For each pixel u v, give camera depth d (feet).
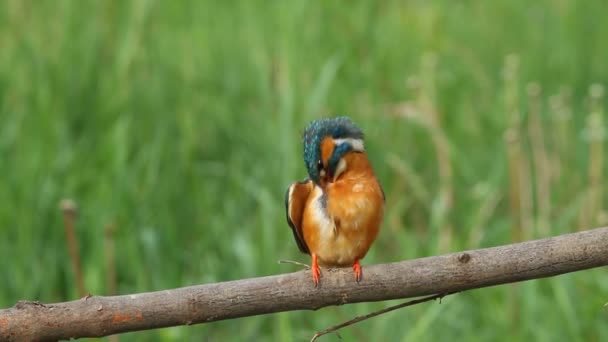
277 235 36.73
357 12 52.80
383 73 49.65
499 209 41.34
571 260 19.60
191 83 46.44
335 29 50.57
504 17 59.62
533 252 19.63
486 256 19.71
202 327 33.78
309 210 21.90
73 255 30.68
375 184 21.91
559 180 41.73
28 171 38.01
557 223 37.81
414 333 30.99
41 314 19.26
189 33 52.34
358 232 21.71
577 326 31.83
